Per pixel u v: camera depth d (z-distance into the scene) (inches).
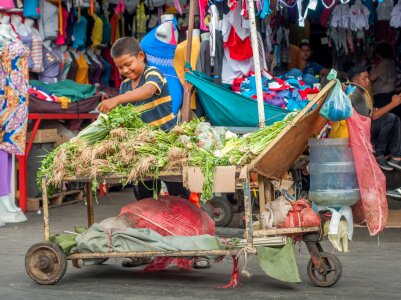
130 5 496.1
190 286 226.4
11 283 233.6
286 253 216.2
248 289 221.6
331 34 479.5
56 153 229.9
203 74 342.0
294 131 217.8
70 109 401.1
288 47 453.4
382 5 453.7
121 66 241.9
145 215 231.8
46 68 434.3
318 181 219.9
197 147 220.4
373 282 229.9
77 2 449.7
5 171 358.0
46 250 230.1
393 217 345.4
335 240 219.6
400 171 399.2
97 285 229.3
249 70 352.5
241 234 274.2
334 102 214.4
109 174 224.7
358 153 217.5
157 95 243.6
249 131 324.2
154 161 219.0
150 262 255.9
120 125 228.7
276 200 224.7
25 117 360.2
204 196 215.3
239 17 344.5
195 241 219.3
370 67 486.0
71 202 419.8
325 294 214.8
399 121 406.3
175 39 342.0
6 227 344.8
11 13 409.4
